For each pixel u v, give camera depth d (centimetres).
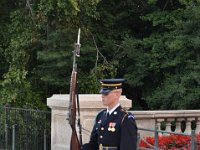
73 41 1762
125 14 1995
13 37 1839
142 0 1989
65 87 1856
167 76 1777
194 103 1655
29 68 1914
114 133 636
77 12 1723
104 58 1831
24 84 1814
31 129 1259
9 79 1780
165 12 1884
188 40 1700
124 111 644
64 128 1100
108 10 1994
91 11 1770
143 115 1135
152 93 1833
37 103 1833
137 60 1856
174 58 1766
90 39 1872
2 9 1961
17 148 1311
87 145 682
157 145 916
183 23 1733
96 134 671
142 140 970
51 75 1775
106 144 639
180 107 1658
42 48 1830
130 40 1875
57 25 1753
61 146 1109
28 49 1820
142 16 1917
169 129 1186
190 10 1744
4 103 1756
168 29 1914
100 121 657
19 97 1805
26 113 1285
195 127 1266
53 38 1734
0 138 1416
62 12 1705
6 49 1839
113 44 1922
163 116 1165
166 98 1691
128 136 624
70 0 1638
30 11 1800
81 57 1811
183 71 1742
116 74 1872
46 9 1691
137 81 1861
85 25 1833
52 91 1909
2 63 1986
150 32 2027
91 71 1806
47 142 1205
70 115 706
